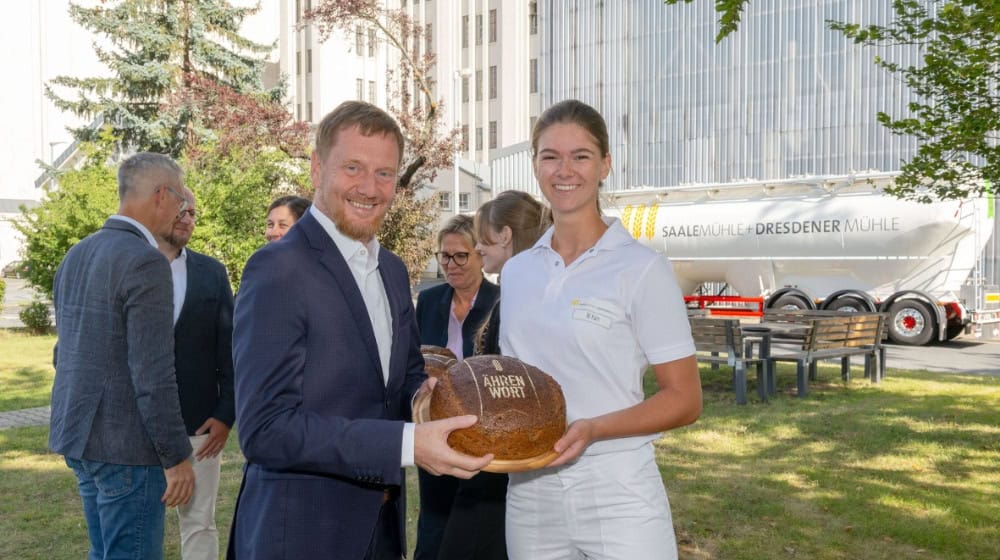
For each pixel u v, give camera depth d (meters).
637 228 20.58
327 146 2.24
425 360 2.91
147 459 3.08
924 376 12.03
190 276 3.85
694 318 10.19
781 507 5.60
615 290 2.45
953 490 5.99
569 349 2.48
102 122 27.92
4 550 4.91
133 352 3.00
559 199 2.55
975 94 5.87
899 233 17.08
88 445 3.03
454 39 48.25
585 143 2.53
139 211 3.30
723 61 27.97
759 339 10.65
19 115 54.75
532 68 45.94
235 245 17.47
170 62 27.45
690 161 28.95
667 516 2.52
